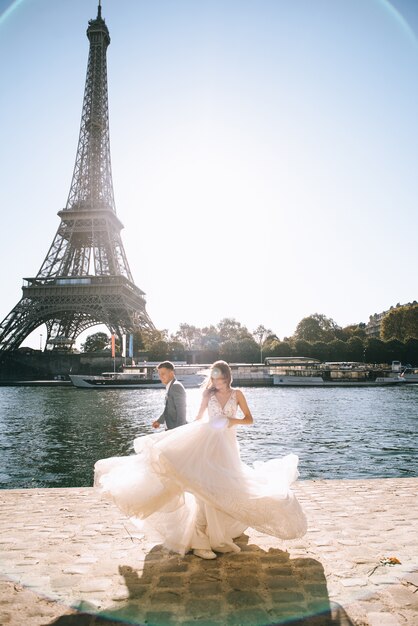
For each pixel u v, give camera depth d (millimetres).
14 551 6875
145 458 6383
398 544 6926
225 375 6773
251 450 27500
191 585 5645
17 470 23031
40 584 5715
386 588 5457
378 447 28219
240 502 6109
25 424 39438
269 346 144500
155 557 6586
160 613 4988
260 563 6258
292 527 6293
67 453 27094
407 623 4688
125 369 99938
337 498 9750
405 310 141875
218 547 6602
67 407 54125
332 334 154875
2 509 9305
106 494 6379
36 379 127312
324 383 93875
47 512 9055
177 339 198625
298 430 35281
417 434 33125
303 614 4906
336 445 28969
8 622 4816
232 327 196375
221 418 6566
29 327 112875
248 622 4777
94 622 4812
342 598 5238
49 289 106938
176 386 8273
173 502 6430
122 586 5652
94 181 118500
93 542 7254
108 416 44812
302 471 22141
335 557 6426
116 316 105188
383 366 113875
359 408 50656
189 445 6312
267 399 63125
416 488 10617
